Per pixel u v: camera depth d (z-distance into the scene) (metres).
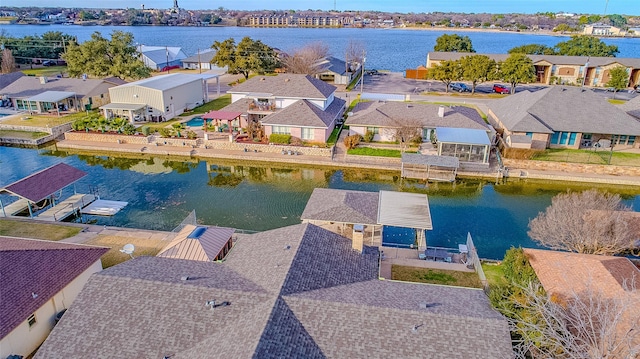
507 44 197.88
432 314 16.44
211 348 15.21
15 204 35.31
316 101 56.44
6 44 106.94
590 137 49.00
